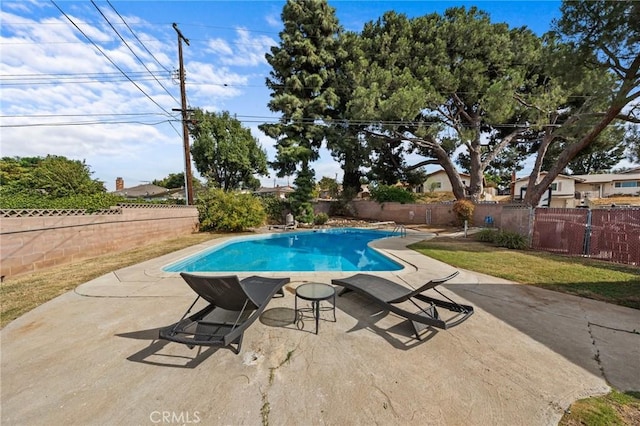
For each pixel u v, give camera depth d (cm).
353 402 194
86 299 399
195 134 2134
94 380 218
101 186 1345
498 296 413
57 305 376
